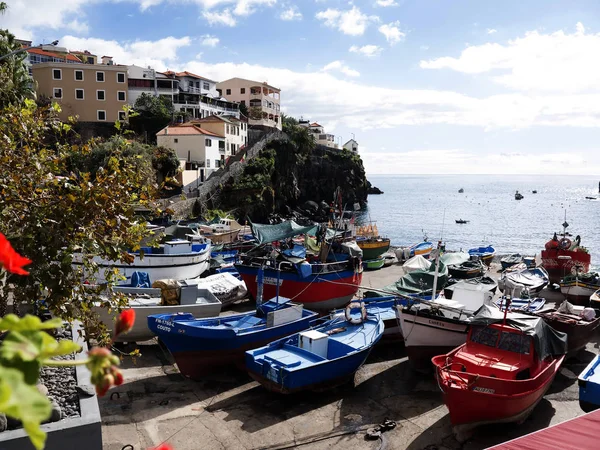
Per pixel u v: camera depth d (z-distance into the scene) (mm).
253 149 74000
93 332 10641
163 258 24453
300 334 16328
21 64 35969
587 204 140375
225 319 17656
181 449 11953
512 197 176375
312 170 90875
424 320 16266
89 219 10047
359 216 95062
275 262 23250
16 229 9617
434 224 85562
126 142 11875
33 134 10836
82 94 66562
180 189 57594
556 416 13812
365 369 17359
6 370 1231
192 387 15422
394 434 12969
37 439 1145
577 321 17641
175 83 76438
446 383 12586
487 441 12656
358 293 26797
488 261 38250
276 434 12805
